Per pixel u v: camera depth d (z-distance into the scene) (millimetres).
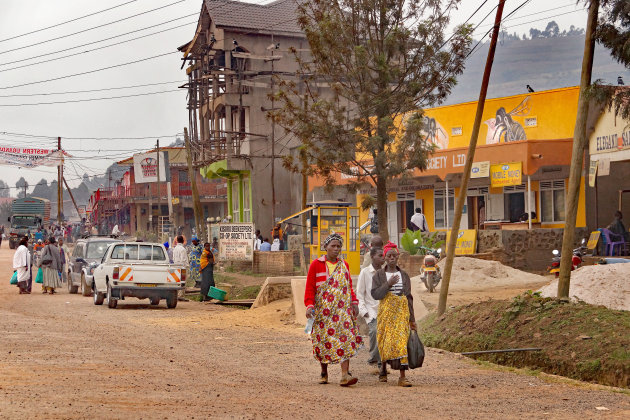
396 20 23594
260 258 32719
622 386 10633
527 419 7617
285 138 45531
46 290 28531
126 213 82312
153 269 22188
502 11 15109
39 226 76250
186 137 41219
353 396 8805
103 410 7168
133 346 13039
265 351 12961
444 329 14273
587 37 13383
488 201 31781
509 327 12984
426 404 8375
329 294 9664
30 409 7004
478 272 23562
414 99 23562
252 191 44906
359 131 23953
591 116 25484
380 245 10406
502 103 30484
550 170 29344
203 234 40406
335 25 23234
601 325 11906
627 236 26000
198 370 10492
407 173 23719
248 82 44750
